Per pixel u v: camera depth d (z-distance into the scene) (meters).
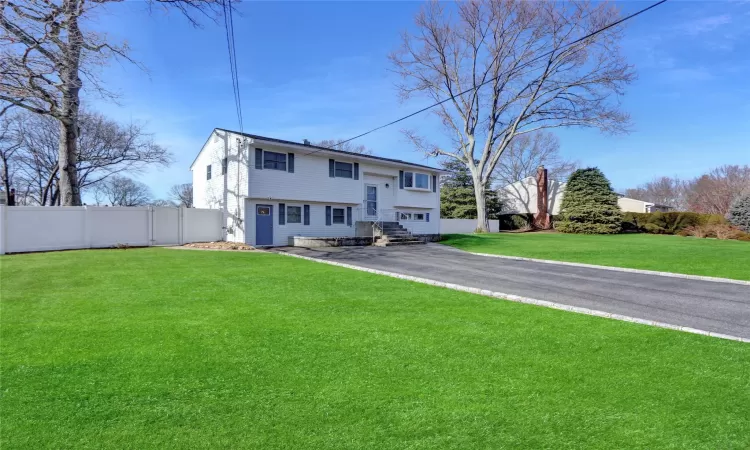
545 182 34.53
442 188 40.12
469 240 21.00
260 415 3.10
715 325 5.78
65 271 9.63
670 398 3.43
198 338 4.84
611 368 4.06
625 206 38.44
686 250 15.52
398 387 3.61
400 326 5.40
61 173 16.12
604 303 7.09
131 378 3.73
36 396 3.36
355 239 18.92
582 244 18.53
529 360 4.26
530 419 3.08
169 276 9.04
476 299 7.09
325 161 20.39
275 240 18.69
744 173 40.75
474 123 29.83
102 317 5.71
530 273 10.37
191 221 18.52
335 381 3.71
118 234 16.89
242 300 6.79
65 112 14.75
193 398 3.36
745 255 13.77
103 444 2.69
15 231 14.64
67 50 11.16
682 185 56.91
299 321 5.58
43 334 4.95
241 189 17.94
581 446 2.73
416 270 10.67
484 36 27.64
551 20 24.84
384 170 23.14
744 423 3.03
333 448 2.68
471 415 3.13
